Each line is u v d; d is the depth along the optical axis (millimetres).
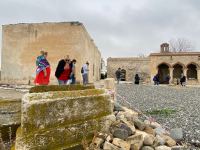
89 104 6746
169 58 49594
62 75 13422
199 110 13938
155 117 11523
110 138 6523
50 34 27016
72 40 26641
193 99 19391
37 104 5789
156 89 28156
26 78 27375
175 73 51031
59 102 6141
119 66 54938
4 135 6805
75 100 6445
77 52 26531
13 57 27750
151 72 50000
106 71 58125
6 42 27891
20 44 27625
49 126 5926
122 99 15984
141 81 52938
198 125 10242
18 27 27672
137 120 7863
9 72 27797
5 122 6875
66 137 6094
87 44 31328
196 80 48469
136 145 6523
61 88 7246
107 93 7332
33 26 27359
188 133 9016
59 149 5871
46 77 12594
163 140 7312
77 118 6453
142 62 54094
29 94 5930
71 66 13820
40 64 12500
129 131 6816
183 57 49219
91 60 36000
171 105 15484
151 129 7773
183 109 14109
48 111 5938
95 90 7152
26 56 27484
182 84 37594
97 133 6641
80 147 6230
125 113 8359
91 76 36312
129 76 54438
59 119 6109
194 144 7980
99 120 6836
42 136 5703
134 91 24438
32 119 5691
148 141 6871
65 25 26797
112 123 7027
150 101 16859
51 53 26906
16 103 7176
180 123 10477
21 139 5520
